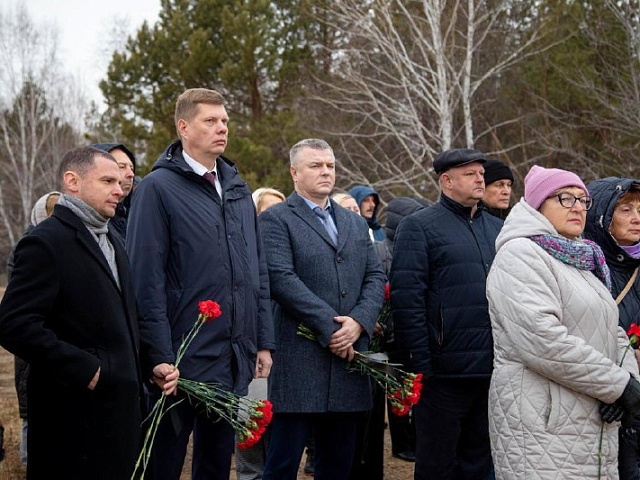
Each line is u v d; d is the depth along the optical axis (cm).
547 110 1936
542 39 1928
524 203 382
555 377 346
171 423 373
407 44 2011
